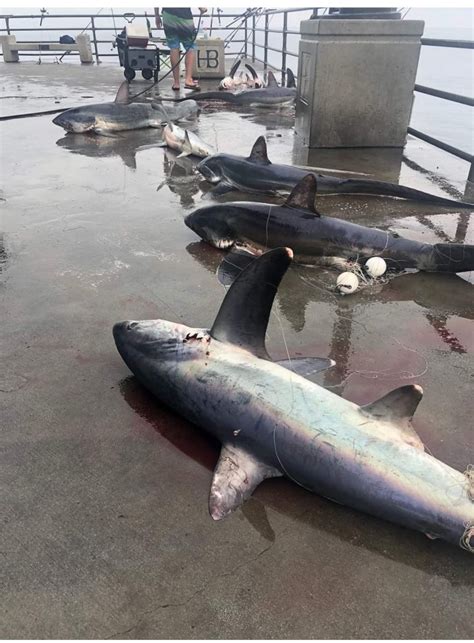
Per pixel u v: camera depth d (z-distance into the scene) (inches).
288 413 93.4
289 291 159.3
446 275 168.2
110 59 968.9
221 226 179.6
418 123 459.5
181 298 153.7
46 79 598.9
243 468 95.0
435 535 82.8
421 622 75.7
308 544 86.4
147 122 367.6
